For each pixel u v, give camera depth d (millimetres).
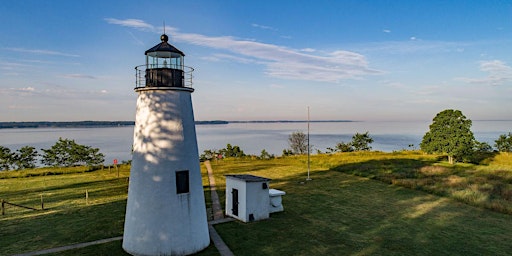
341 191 21109
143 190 10328
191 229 10695
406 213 16094
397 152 45938
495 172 26797
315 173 28469
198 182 11062
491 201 17219
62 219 14875
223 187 22375
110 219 14820
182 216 10484
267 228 13805
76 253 10844
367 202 18250
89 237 12484
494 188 20047
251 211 14758
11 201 18547
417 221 14828
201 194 11250
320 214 15938
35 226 13883
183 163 10547
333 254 11219
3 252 11039
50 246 11570
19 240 12219
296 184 23562
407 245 12039
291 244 12039
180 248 10438
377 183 23734
